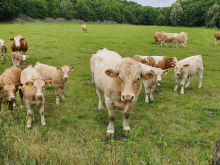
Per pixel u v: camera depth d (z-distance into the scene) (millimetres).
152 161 3262
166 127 5070
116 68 3863
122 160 3039
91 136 4691
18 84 5172
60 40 20797
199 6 72750
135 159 3023
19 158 3328
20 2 55750
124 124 4910
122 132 4844
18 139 3525
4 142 3402
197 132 4855
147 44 20766
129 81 3607
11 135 3607
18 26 35000
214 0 68750
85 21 78500
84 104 6609
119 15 93500
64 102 6805
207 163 3666
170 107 6418
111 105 4523
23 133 3910
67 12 73812
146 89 6793
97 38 23562
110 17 89375
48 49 16109
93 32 30609
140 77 4047
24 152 3355
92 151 3404
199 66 8062
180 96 7426
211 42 21500
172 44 21469
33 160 3230
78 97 7293
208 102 6828
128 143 2879
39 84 4871
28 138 3867
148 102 6879
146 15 102938
